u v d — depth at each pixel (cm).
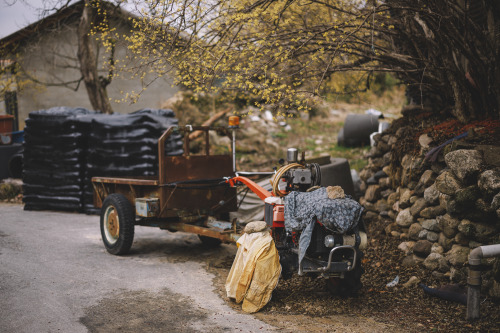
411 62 614
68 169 941
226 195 652
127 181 633
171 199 601
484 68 590
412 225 579
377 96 2064
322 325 402
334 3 580
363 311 436
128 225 613
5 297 452
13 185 1162
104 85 1316
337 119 1938
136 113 1033
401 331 390
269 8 557
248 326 398
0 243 671
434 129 629
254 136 1528
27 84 1455
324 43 552
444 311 429
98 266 571
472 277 397
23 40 1422
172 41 532
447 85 629
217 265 592
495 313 406
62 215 927
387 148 749
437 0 531
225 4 540
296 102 521
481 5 636
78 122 930
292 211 440
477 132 541
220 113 1485
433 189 538
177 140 966
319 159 763
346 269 424
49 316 410
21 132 1315
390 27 604
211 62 544
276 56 522
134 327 392
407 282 502
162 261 605
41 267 558
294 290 493
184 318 414
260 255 443
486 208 447
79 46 1262
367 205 750
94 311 425
